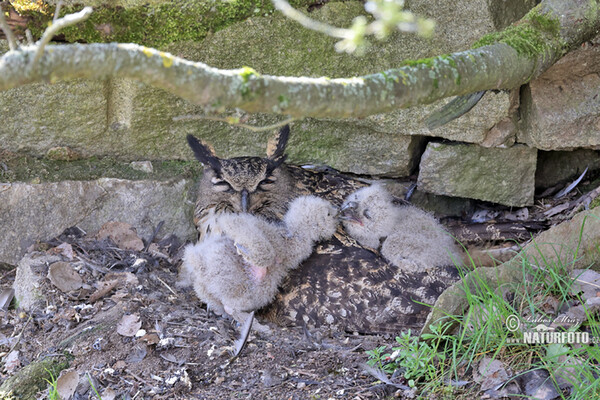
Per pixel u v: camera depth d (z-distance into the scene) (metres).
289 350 4.67
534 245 4.64
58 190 5.90
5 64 2.64
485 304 4.21
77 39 5.27
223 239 5.33
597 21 4.69
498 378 3.96
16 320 5.08
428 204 6.57
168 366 4.47
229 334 4.86
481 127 5.77
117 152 6.17
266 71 5.61
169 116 5.98
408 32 5.48
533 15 4.74
